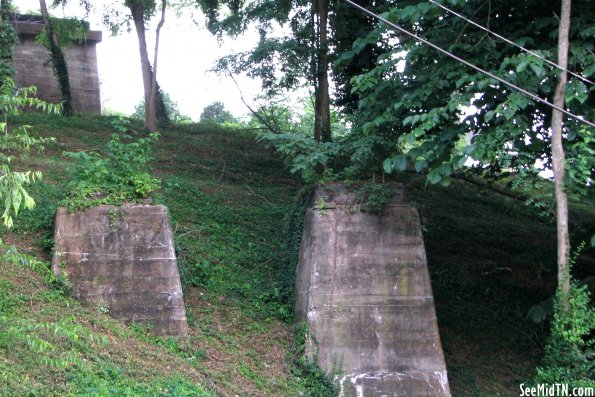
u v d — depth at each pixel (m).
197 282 12.48
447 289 14.30
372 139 11.74
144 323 10.71
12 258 8.12
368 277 11.42
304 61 17.16
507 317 13.75
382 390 10.63
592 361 10.23
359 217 11.80
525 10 11.48
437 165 11.17
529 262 15.92
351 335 11.01
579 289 10.27
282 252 14.22
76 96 26.20
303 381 10.57
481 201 20.58
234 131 24.30
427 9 10.48
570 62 10.61
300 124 21.56
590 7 11.06
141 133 21.55
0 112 8.87
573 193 10.57
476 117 11.02
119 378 8.74
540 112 11.43
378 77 11.55
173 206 15.05
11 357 8.15
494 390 11.87
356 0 15.24
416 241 11.73
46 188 13.89
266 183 18.55
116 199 11.45
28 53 25.38
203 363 10.31
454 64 10.98
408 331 11.12
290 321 12.18
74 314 10.02
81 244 10.98
